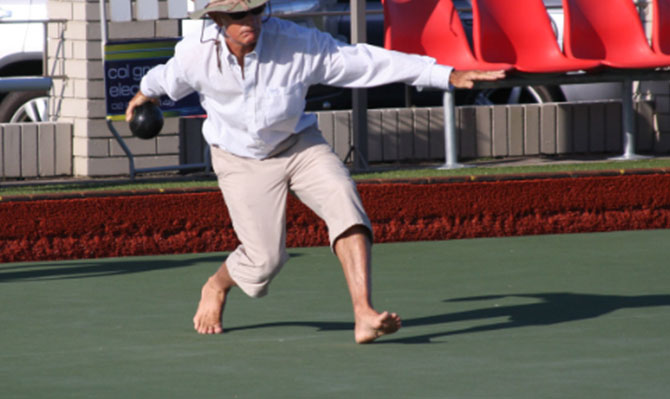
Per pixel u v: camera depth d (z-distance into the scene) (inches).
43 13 1099.9
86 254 737.0
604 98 1150.3
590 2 1047.6
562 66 984.9
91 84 942.4
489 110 1060.5
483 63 988.6
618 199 812.0
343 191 459.8
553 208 803.4
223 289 496.1
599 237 783.1
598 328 494.9
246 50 447.2
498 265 679.1
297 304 566.3
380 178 816.3
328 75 456.4
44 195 730.2
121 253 742.5
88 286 626.8
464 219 789.9
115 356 453.7
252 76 449.7
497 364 427.8
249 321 524.7
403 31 1001.5
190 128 987.9
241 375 417.4
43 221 729.6
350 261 459.8
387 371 418.9
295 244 764.0
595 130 1095.6
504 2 1026.1
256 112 453.1
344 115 1022.4
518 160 1045.2
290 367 428.5
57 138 961.5
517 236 796.6
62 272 677.9
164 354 456.1
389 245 763.4
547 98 1144.2
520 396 380.8
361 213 460.4
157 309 558.9
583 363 427.5
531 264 680.4
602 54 1041.5
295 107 454.6
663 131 1112.2
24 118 1074.1
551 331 490.3
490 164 1009.5
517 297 575.8
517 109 1068.5
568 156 1081.4
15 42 1090.7
